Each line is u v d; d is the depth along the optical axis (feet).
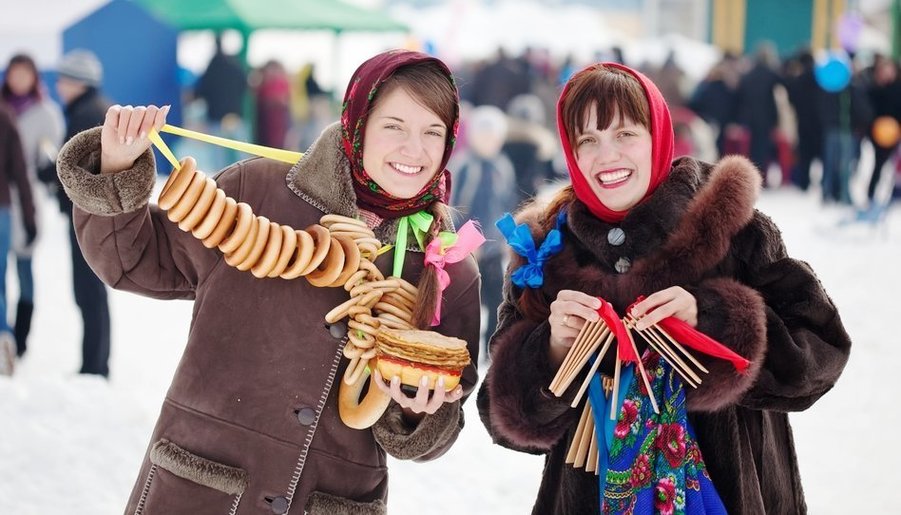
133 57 51.85
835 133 51.29
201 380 8.68
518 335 9.04
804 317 8.71
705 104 57.41
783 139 58.90
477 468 17.35
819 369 8.54
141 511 8.66
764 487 8.86
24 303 24.35
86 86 23.06
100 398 17.58
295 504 8.74
